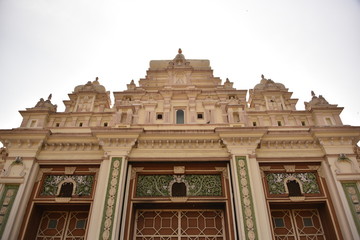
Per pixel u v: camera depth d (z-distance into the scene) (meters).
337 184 10.27
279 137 11.47
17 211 9.81
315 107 12.88
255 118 13.26
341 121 12.41
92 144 11.52
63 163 11.17
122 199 10.09
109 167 10.62
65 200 10.43
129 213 10.12
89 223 9.76
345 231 9.45
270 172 11.08
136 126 12.13
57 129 12.38
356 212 9.65
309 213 10.74
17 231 9.62
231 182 10.62
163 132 11.32
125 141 11.22
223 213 10.60
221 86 14.78
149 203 10.41
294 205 10.61
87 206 10.58
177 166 11.19
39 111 12.97
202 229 10.38
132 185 10.72
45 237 10.32
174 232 10.30
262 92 14.33
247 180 10.27
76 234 10.39
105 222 9.41
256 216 9.46
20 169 10.73
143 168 11.14
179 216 10.65
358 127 11.28
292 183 10.93
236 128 11.20
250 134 11.20
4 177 10.49
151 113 13.16
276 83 15.23
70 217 10.75
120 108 12.71
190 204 10.53
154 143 11.37
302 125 12.83
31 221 10.15
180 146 11.36
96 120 13.30
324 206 10.43
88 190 10.75
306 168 11.12
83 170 11.16
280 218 10.64
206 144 11.39
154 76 15.72
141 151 11.27
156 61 17.09
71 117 13.30
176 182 10.97
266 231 9.27
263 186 10.67
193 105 13.51
